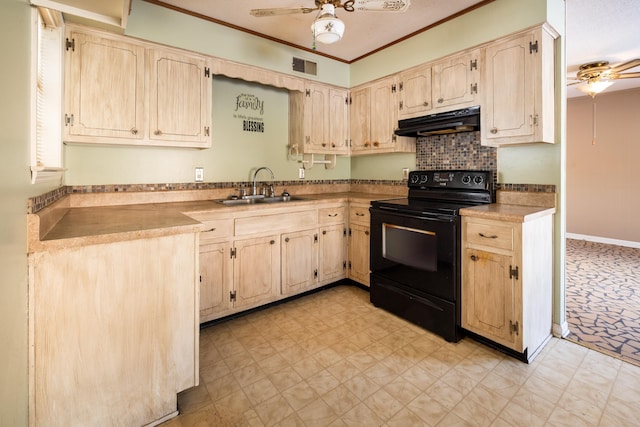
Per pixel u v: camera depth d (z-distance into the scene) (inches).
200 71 97.8
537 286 80.4
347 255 127.2
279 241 106.3
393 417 59.4
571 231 213.8
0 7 30.7
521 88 84.8
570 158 211.2
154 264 56.8
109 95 82.4
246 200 115.6
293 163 133.9
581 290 122.7
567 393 65.3
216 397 65.0
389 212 101.7
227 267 94.6
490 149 102.3
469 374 72.0
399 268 99.4
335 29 73.2
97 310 51.6
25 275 43.6
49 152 73.2
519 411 60.5
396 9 74.6
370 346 84.0
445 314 86.9
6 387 32.8
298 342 86.0
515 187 96.3
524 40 84.0
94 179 91.2
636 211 187.6
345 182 151.9
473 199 101.3
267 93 125.6
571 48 126.8
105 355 52.6
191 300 61.2
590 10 98.3
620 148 191.3
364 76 130.6
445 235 85.8
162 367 58.3
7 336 33.1
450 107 101.6
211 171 112.6
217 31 100.0
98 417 52.4
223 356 79.5
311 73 125.1
